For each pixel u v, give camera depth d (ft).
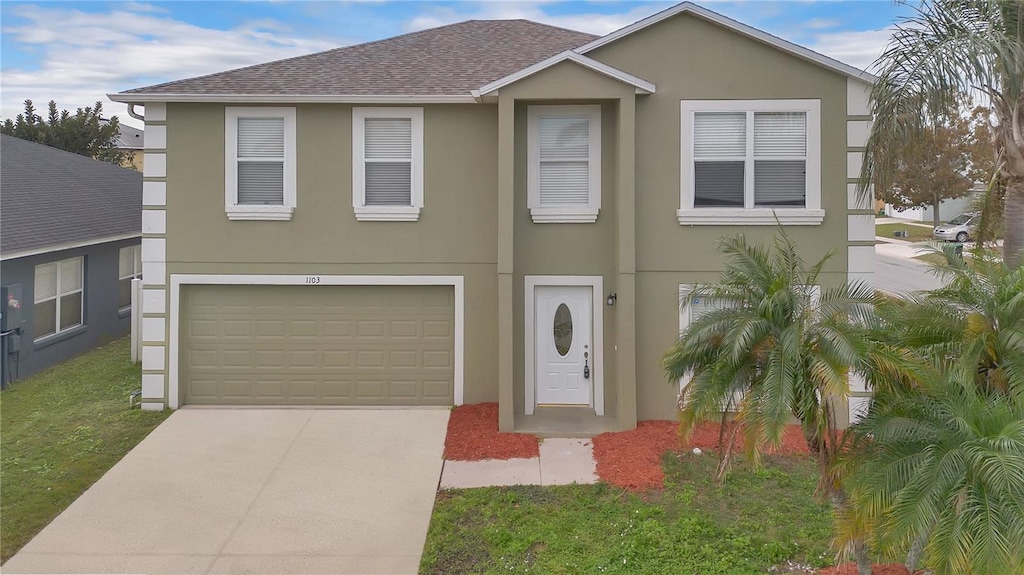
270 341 44.09
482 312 43.62
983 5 33.91
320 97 41.34
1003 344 23.38
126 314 64.85
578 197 42.22
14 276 49.29
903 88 33.96
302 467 35.27
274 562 26.73
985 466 17.75
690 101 40.40
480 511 30.73
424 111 42.75
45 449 37.22
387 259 43.24
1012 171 35.35
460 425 40.73
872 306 24.45
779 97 40.14
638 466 34.65
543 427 40.42
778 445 21.68
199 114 42.47
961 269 26.21
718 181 40.86
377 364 44.24
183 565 26.45
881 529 19.84
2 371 47.52
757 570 25.61
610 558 26.53
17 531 28.73
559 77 39.04
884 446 20.68
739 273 25.12
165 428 40.27
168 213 42.86
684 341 25.43
